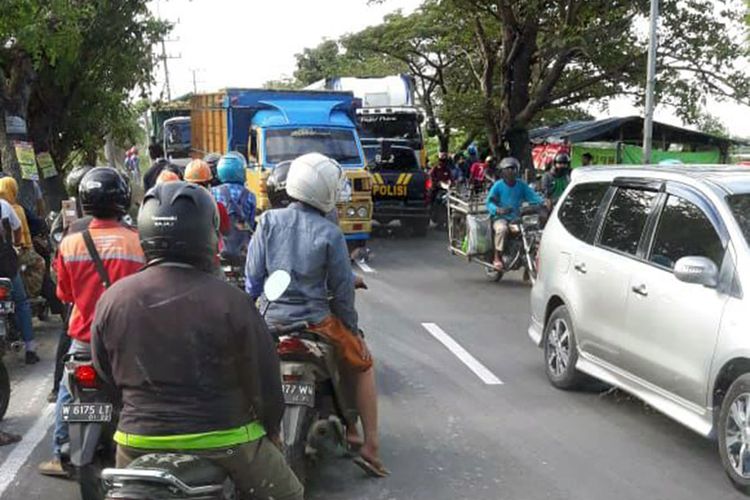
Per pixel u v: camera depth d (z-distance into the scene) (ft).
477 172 75.10
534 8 71.87
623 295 20.66
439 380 25.03
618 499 16.72
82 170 24.73
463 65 117.50
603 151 80.33
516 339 30.37
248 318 9.93
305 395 15.03
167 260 10.18
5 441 19.92
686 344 18.24
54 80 56.65
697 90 74.54
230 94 54.49
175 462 9.50
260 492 10.49
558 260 24.31
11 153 47.19
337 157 50.08
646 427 20.98
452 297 38.70
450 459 18.84
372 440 17.33
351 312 16.19
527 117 78.38
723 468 18.13
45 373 26.07
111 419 14.35
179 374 9.75
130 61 59.62
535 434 20.44
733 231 17.88
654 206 20.79
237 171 24.40
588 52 70.38
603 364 21.75
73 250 15.43
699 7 71.92
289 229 15.96
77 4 51.98
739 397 16.81
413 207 61.36
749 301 16.83
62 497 17.06
